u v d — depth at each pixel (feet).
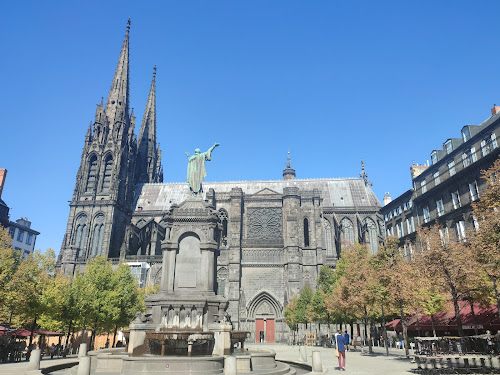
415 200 197.88
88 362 57.57
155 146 418.72
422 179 199.41
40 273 123.95
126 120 334.03
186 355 69.72
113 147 311.06
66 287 136.56
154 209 325.21
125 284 175.73
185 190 343.46
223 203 296.71
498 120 144.25
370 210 302.86
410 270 104.27
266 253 268.62
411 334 172.04
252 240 273.13
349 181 331.98
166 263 91.45
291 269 255.70
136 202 334.44
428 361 68.69
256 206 284.82
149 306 86.84
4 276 103.24
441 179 181.27
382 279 112.98
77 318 136.46
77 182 302.04
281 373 64.08
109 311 146.00
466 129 168.04
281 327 247.70
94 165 312.71
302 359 87.92
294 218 268.62
